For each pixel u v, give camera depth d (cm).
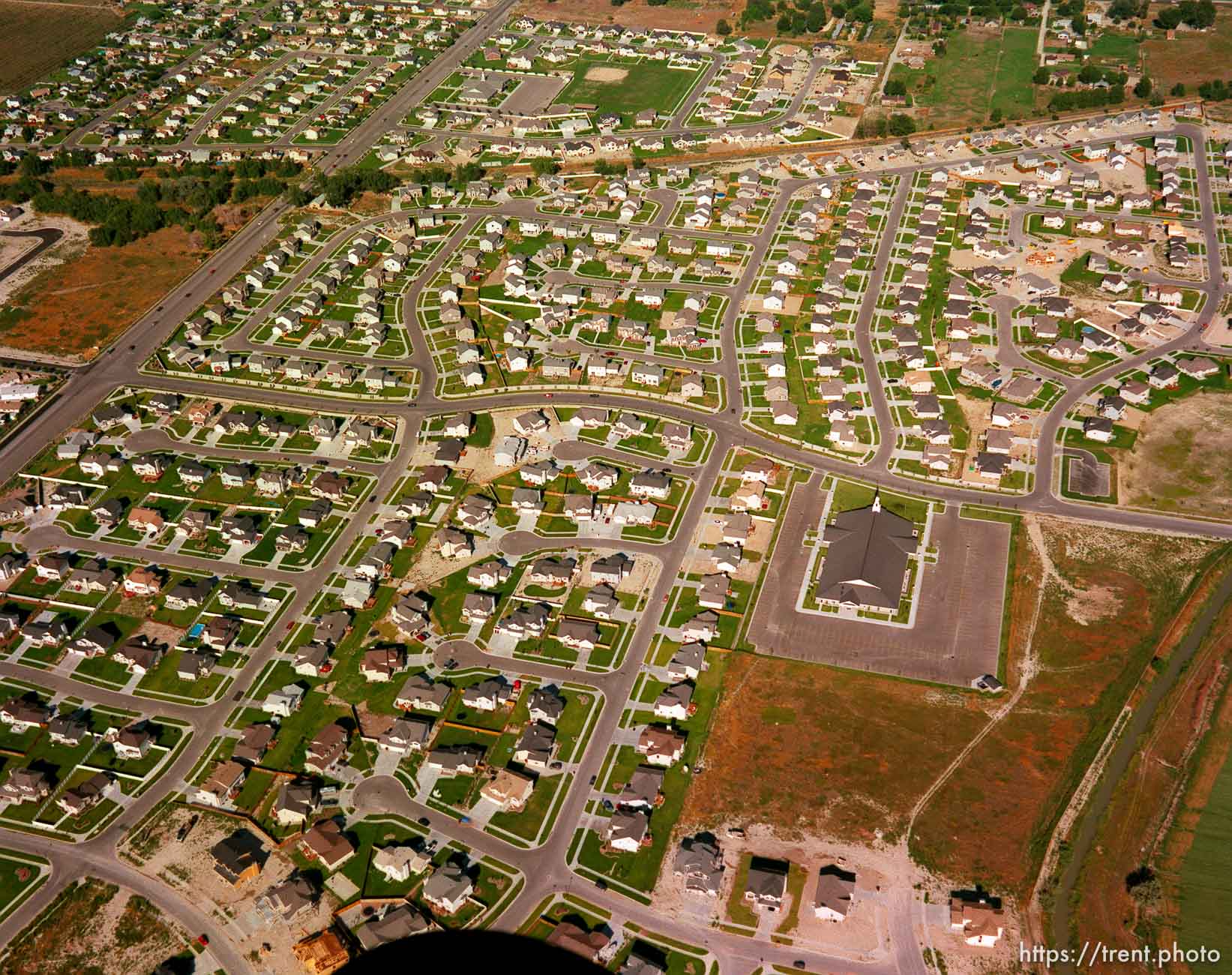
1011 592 15000
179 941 11212
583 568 15600
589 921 11244
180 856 12075
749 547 15900
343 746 13150
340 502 16988
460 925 11206
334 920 11344
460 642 14538
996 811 12200
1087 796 12288
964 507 16475
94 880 11850
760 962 10825
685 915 11294
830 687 13750
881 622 14625
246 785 12800
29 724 13638
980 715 13338
